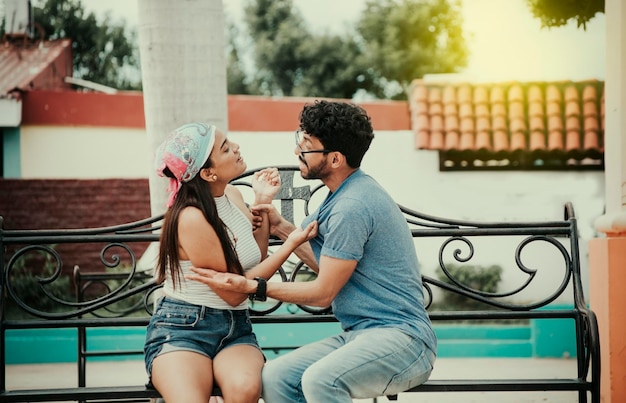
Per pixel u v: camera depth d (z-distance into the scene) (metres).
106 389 3.82
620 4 4.94
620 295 4.70
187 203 3.71
